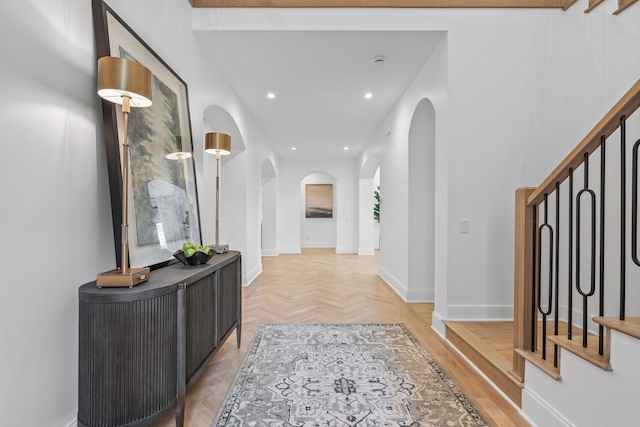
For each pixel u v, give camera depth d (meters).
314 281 5.38
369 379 2.21
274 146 7.65
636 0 2.34
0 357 1.16
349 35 3.01
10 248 1.19
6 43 1.18
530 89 2.96
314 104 4.77
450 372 2.32
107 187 1.74
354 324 3.32
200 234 2.78
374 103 4.72
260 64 3.54
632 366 1.25
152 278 1.68
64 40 1.45
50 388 1.37
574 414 1.50
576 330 2.65
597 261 2.62
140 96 1.52
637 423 1.24
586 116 2.74
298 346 2.77
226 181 5.01
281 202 9.23
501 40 2.96
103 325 1.37
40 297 1.32
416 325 3.31
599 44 2.63
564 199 2.92
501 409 1.88
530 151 2.95
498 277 2.95
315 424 1.73
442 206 3.03
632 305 2.39
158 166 2.14
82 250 1.56
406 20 2.94
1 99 1.16
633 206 1.30
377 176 10.83
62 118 1.44
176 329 1.59
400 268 4.53
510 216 2.95
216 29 2.94
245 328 3.21
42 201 1.33
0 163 1.16
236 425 1.72
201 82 3.14
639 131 2.32
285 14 2.95
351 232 9.30
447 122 2.93
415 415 1.81
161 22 2.37
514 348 1.96
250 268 5.32
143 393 1.43
